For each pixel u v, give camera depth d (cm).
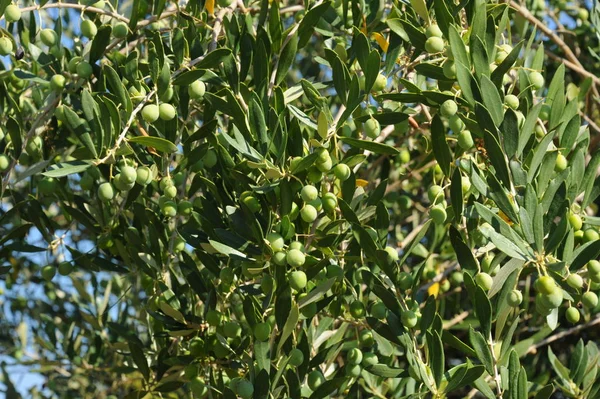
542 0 213
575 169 149
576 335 230
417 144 207
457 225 153
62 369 212
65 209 168
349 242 163
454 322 193
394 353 171
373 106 159
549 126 155
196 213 155
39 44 182
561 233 137
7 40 160
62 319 216
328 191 156
